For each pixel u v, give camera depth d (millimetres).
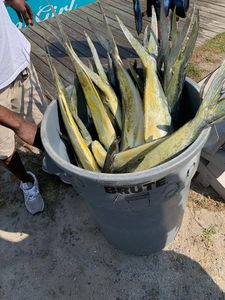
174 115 1087
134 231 1146
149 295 1286
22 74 1429
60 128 1110
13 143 1465
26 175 1660
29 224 1663
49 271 1440
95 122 1127
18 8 1488
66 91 1058
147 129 1019
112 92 1155
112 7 3787
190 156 771
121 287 1329
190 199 1604
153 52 1141
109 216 1063
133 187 797
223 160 1383
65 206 1713
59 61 2861
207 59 2592
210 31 3000
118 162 919
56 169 1023
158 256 1406
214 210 1539
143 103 1069
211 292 1257
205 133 824
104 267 1409
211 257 1366
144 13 1674
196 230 1471
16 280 1432
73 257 1474
